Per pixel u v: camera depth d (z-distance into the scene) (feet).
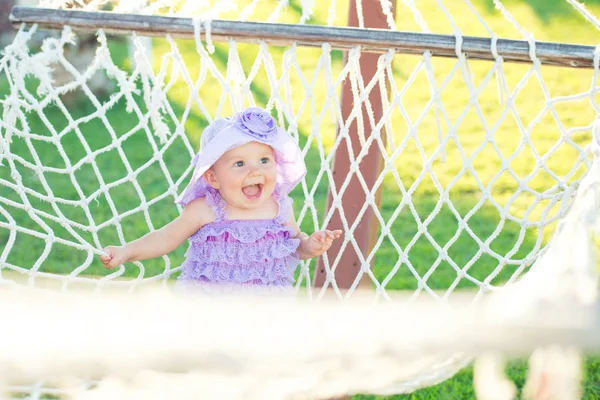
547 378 6.51
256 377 6.17
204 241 9.30
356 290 9.92
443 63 29.30
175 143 22.41
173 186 9.29
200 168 8.94
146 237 9.24
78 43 24.47
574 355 6.43
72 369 3.91
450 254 15.89
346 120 9.95
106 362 3.94
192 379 6.44
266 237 9.34
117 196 18.79
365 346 4.24
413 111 25.40
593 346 4.16
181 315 4.21
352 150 9.52
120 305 4.54
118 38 28.04
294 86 26.73
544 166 8.82
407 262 9.05
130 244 9.18
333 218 10.02
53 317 4.07
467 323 4.22
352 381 6.21
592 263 7.22
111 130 9.07
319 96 25.90
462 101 26.18
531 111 25.30
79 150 21.95
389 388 7.77
